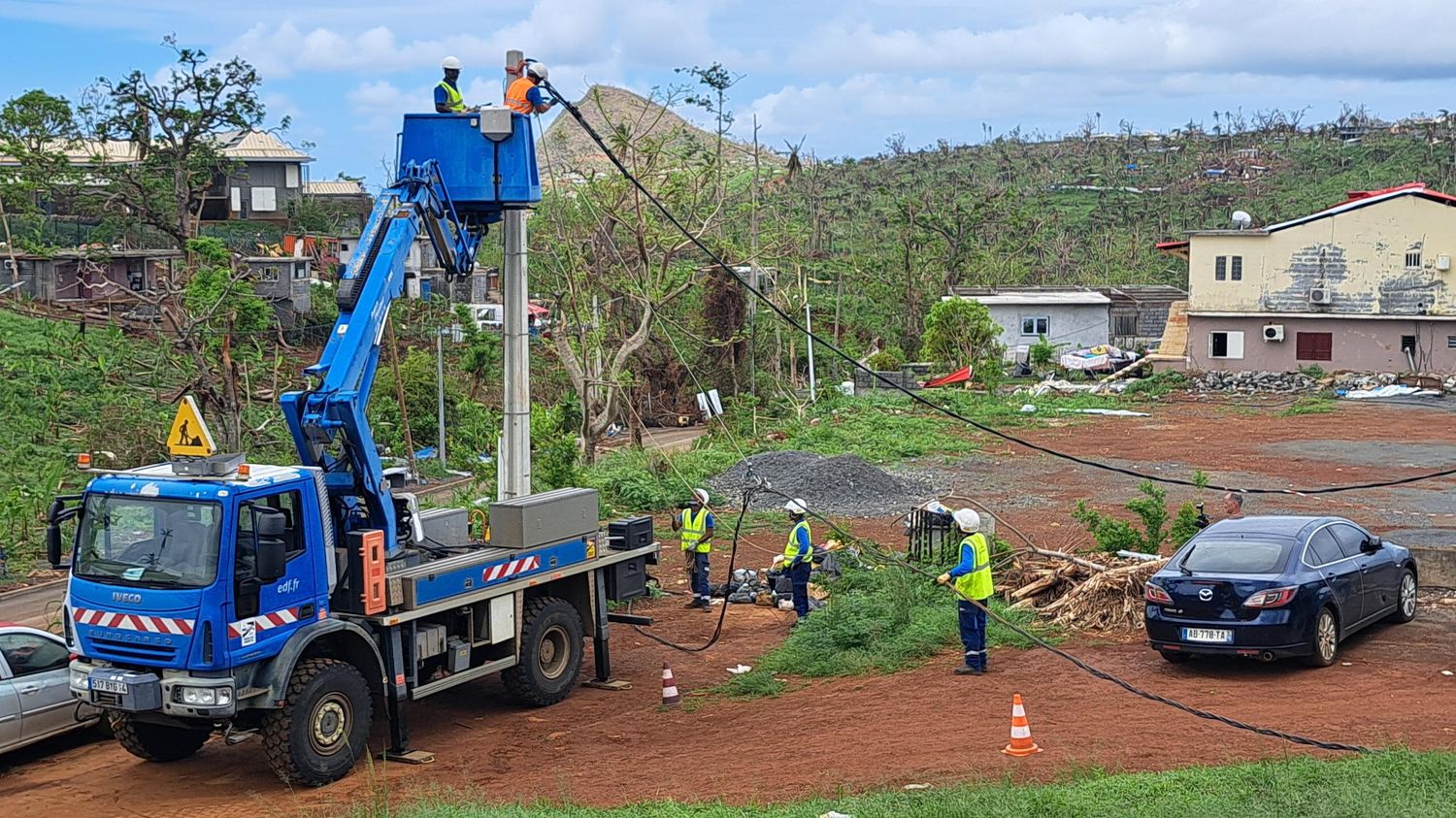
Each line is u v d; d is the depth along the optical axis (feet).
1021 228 380.58
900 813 33.06
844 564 74.84
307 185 319.27
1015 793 33.68
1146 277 363.76
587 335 132.05
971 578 52.19
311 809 40.60
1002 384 211.20
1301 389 193.36
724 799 38.24
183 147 208.54
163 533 42.09
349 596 45.52
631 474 113.50
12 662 47.55
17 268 208.95
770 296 194.18
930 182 517.55
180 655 41.11
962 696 49.08
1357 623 52.16
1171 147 638.94
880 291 287.89
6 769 47.60
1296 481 112.98
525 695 52.80
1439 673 47.67
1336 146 564.71
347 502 48.11
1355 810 30.32
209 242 158.30
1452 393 181.68
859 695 51.24
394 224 51.75
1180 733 41.22
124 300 213.05
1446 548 62.90
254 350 163.22
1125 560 64.80
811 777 39.70
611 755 45.88
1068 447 140.36
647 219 132.26
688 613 71.26
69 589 43.21
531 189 58.08
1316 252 197.06
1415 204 191.11
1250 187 494.59
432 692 48.14
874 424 159.12
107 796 43.62
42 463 127.85
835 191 493.36
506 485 66.80
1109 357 222.69
